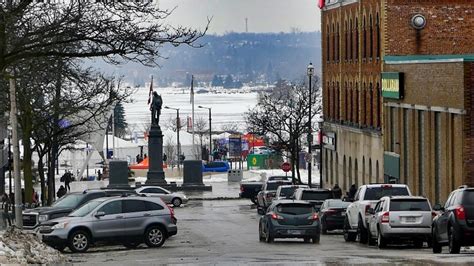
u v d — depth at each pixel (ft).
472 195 142.41
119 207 176.86
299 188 264.31
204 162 600.39
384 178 313.73
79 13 144.25
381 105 316.81
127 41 144.66
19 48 150.41
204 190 435.94
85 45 214.28
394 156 299.17
